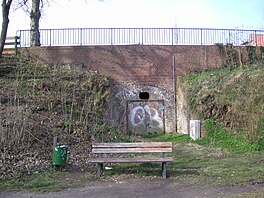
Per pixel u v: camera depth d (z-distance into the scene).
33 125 14.67
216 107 18.11
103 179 10.08
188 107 20.36
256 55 24.38
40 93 18.70
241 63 23.67
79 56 22.95
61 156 11.09
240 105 16.78
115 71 22.95
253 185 9.12
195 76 22.36
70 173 10.75
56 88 19.36
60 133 15.08
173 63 23.36
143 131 22.69
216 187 9.05
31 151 12.62
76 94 19.31
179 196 8.30
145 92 23.02
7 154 11.90
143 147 10.87
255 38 25.08
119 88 22.83
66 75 20.78
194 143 17.70
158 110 22.97
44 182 9.64
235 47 24.27
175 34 23.64
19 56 22.84
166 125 22.89
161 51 23.36
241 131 16.28
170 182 9.70
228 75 20.03
